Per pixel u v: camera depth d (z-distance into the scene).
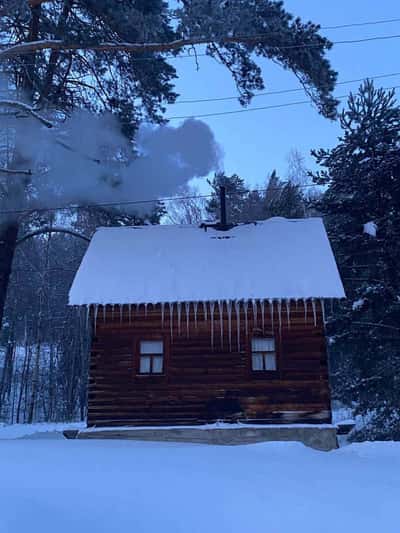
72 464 7.28
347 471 8.05
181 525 4.94
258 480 6.91
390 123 21.55
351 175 21.42
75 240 38.25
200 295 14.37
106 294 14.68
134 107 17.45
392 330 20.17
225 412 14.16
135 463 7.66
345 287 21.70
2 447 8.77
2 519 4.77
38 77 16.59
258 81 14.44
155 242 17.61
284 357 14.38
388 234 20.44
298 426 13.65
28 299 36.72
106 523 4.89
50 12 15.48
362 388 19.88
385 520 5.40
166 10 14.31
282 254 16.11
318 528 5.05
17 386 40.44
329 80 13.09
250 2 12.94
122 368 14.70
